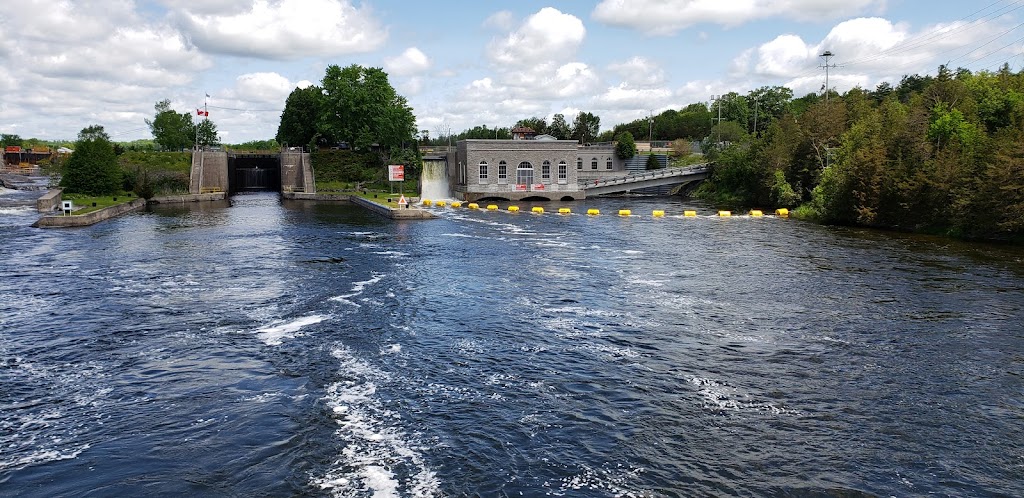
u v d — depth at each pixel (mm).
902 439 18281
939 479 16203
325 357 24844
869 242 55781
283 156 119688
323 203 101062
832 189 72625
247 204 98438
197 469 16578
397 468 16562
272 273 41594
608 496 15352
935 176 61562
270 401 20703
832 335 27859
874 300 34125
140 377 22891
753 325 29391
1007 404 20672
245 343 26625
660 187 128000
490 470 16484
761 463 16891
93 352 25609
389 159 124000
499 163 105188
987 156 57688
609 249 52125
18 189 116875
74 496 15406
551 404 20453
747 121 173375
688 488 15703
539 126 175000
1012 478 16266
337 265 44594
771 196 93688
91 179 95375
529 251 51094
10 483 15953
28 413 19938
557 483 15906
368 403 20516
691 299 34375
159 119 161750
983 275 40656
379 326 29125
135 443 18000
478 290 36531
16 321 29969
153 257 47594
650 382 22328
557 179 108312
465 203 101875
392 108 123875
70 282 38562
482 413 19781
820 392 21531
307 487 15703
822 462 16969
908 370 23625
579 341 26891
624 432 18562
